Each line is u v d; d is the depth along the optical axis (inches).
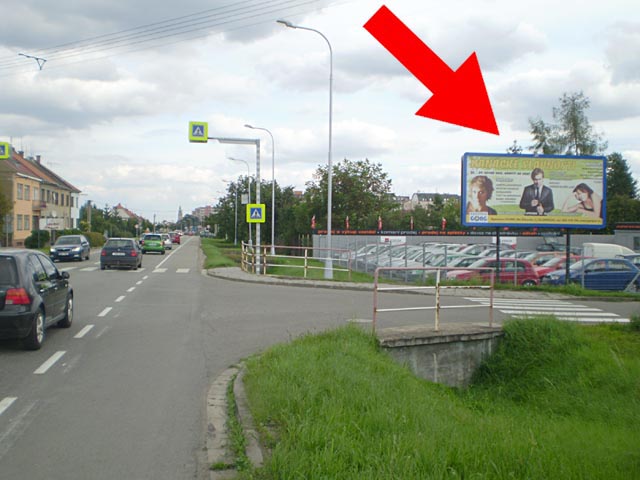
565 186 884.0
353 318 491.8
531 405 357.7
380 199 2362.2
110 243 1142.3
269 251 2566.4
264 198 2635.3
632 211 2140.7
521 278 897.5
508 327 426.9
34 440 201.9
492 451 184.4
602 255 1165.1
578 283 880.3
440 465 163.9
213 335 418.6
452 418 239.5
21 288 343.3
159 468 178.4
